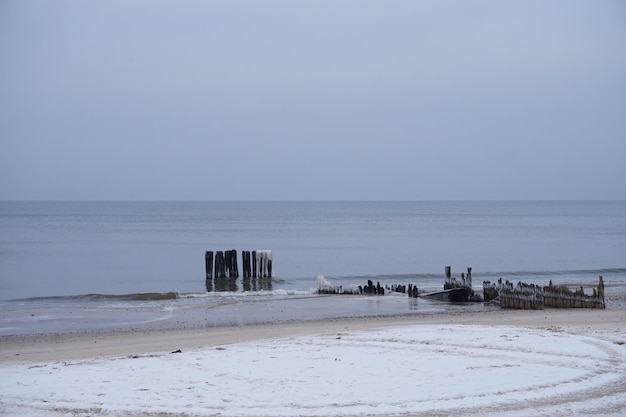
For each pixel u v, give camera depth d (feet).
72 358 64.44
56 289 143.84
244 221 506.48
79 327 89.45
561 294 104.42
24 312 104.47
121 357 62.08
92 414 42.42
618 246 266.77
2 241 280.92
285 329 81.87
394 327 78.48
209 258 157.69
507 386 46.78
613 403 42.73
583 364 53.42
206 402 44.37
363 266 194.70
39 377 52.65
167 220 515.50
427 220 542.57
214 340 74.02
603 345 61.11
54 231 357.00
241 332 80.23
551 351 58.65
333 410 42.11
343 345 64.44
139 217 574.56
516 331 70.13
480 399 43.83
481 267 191.62
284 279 162.20
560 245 272.31
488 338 65.72
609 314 93.45
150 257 215.72
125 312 104.27
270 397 45.24
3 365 59.98
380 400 44.06
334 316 98.12
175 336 78.79
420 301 116.78
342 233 353.51
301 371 52.65
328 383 48.62
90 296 126.52
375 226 437.99
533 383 47.47
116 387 48.75
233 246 260.42
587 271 179.11
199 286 149.79
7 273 174.09
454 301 115.65
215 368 54.44
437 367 53.16
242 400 44.68
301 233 351.46
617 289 136.56
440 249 252.01
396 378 49.73
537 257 221.46
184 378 51.11
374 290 128.98
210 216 613.93
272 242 283.38
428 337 67.31
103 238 302.25
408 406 42.63
